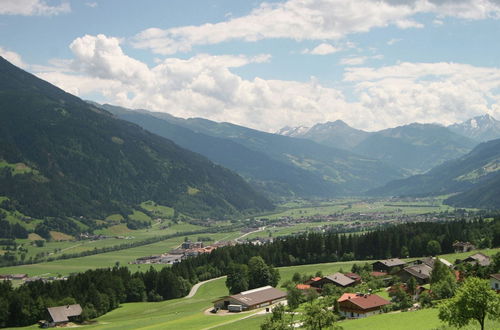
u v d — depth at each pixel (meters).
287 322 112.88
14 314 191.38
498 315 76.62
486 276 162.62
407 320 115.12
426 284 178.38
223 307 187.12
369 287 182.50
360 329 111.56
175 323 159.38
